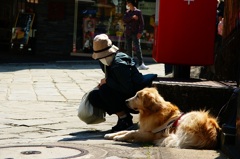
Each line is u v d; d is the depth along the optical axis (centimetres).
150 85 803
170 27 863
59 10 2369
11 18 2486
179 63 870
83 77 1625
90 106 797
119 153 624
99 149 649
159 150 641
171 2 859
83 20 2389
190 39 860
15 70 1786
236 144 608
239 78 641
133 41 1783
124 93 784
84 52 2394
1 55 2291
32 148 655
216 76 946
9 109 1013
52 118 927
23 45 2386
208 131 665
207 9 855
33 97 1188
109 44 788
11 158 596
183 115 689
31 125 854
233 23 909
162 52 870
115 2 2397
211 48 862
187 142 662
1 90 1289
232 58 909
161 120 686
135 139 703
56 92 1284
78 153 624
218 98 787
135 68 800
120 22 2389
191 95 795
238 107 602
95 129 830
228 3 927
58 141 714
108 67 792
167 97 802
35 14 2392
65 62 2134
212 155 616
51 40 2383
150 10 2397
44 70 1812
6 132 792
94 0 2398
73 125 862
